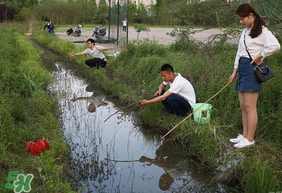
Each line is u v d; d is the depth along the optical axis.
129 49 10.57
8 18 31.48
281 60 6.88
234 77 4.86
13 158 4.48
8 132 4.86
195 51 7.70
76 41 18.78
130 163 5.04
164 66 5.92
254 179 4.00
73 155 5.13
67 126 6.32
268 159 4.42
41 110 6.60
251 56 4.40
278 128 4.98
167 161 5.14
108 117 6.59
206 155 4.84
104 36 20.61
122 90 8.05
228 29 8.48
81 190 4.14
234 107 5.94
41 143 4.82
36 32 22.47
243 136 4.91
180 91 5.88
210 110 5.62
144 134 6.08
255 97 4.54
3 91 7.03
